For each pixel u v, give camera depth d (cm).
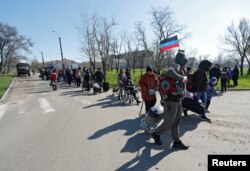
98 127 845
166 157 566
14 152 636
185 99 919
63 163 554
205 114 982
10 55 8862
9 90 2430
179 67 597
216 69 1670
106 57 3959
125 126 848
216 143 650
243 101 1334
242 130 765
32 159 584
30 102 1561
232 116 957
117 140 696
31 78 4941
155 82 912
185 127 810
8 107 1400
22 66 5872
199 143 653
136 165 530
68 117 1030
